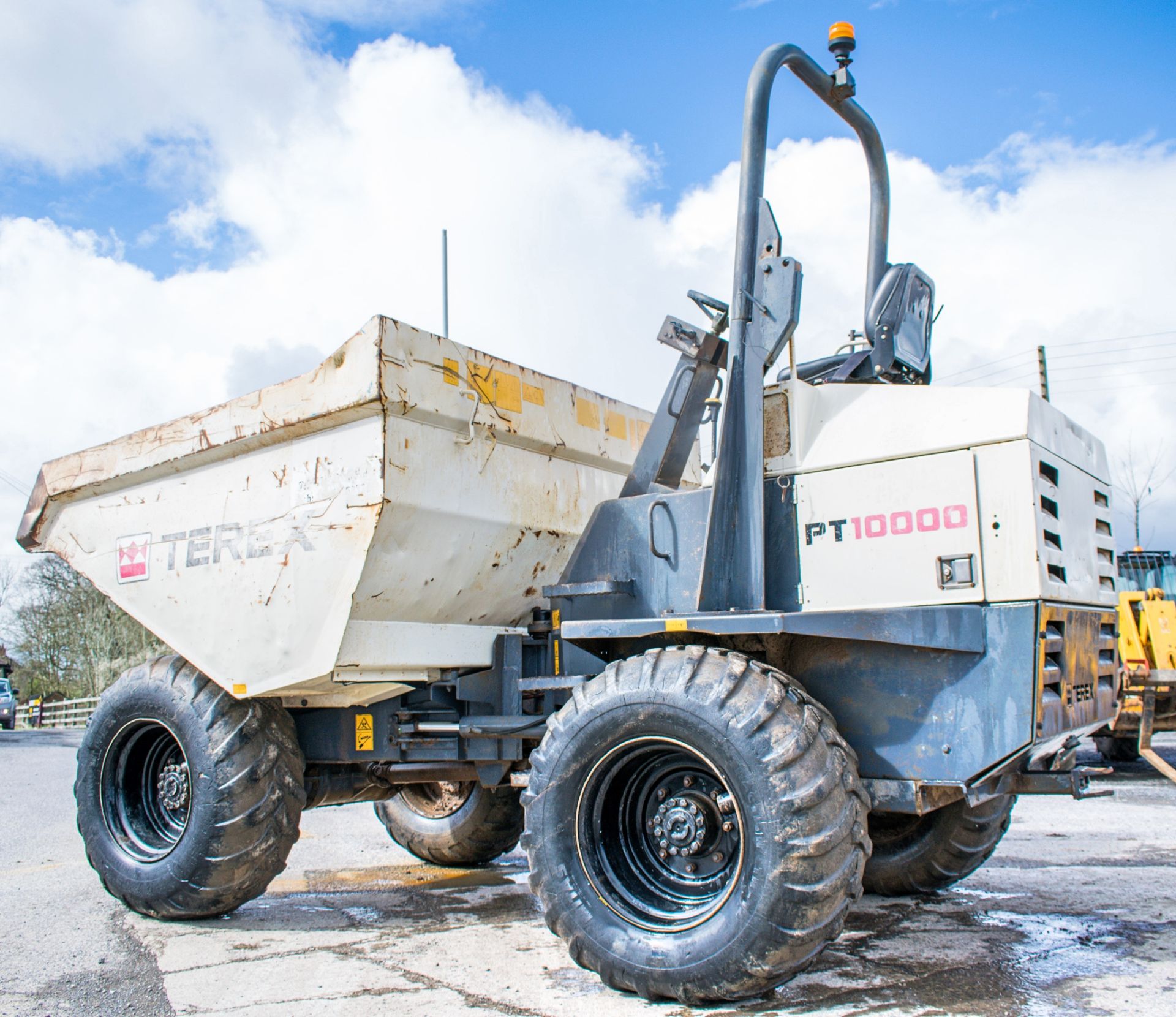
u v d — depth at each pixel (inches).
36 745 759.7
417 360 153.2
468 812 215.2
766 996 122.7
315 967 140.6
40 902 187.3
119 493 190.5
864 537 132.6
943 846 166.6
